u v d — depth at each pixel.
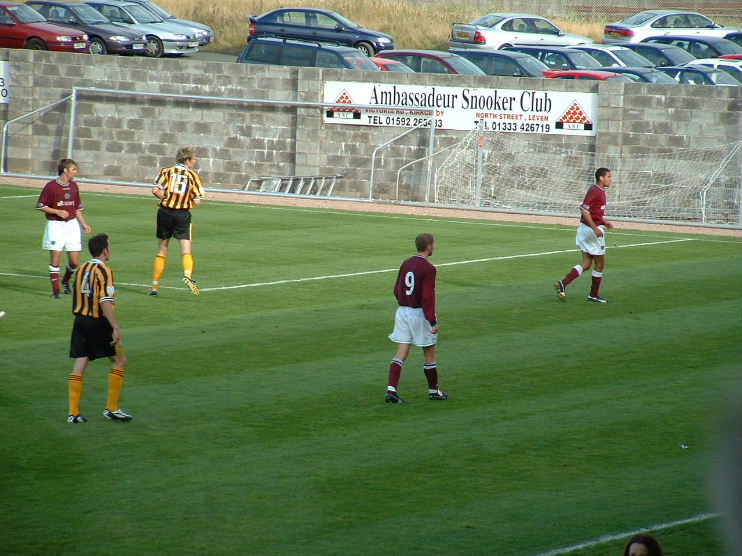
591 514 18.86
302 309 35.38
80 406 24.95
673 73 81.00
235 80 70.75
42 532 17.98
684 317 34.62
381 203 64.44
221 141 71.50
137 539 17.75
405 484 20.25
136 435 23.00
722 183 62.12
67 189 36.44
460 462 21.44
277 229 52.78
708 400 25.47
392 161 68.44
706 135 62.31
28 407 24.83
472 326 33.28
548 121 65.38
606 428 23.52
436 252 47.31
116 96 72.62
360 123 68.75
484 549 17.39
